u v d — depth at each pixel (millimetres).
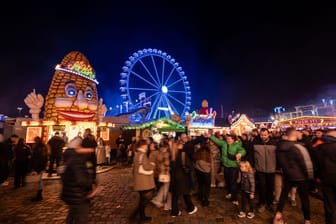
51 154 9000
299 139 6508
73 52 13477
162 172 5508
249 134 8852
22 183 7695
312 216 4992
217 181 8016
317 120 22781
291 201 5691
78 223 3318
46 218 4984
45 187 7680
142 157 4816
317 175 4801
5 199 6328
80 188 3354
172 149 5402
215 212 5336
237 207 5656
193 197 6613
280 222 4422
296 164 4363
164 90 26859
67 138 12414
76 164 3385
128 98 24266
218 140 6406
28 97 12406
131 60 25328
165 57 28344
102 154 11781
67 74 12789
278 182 5770
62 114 12289
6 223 4715
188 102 28125
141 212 4734
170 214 5230
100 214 5211
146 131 16484
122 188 7637
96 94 14156
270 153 5324
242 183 5062
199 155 5906
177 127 17156
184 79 28672
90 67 13883
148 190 4766
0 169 5422
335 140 4094
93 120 13633
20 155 7578
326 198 4113
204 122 20375
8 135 15438
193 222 4773
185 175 5223
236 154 5828
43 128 12078
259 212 5297
